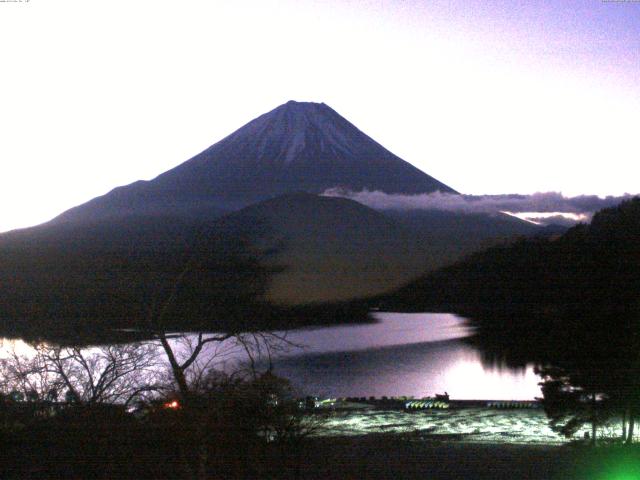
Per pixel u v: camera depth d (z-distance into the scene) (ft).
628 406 66.33
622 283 82.84
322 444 51.90
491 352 179.93
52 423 42.09
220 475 42.06
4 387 44.04
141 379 48.85
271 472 43.78
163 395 43.55
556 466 49.62
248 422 43.88
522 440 68.64
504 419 87.61
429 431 76.74
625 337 68.80
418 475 45.44
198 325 56.08
